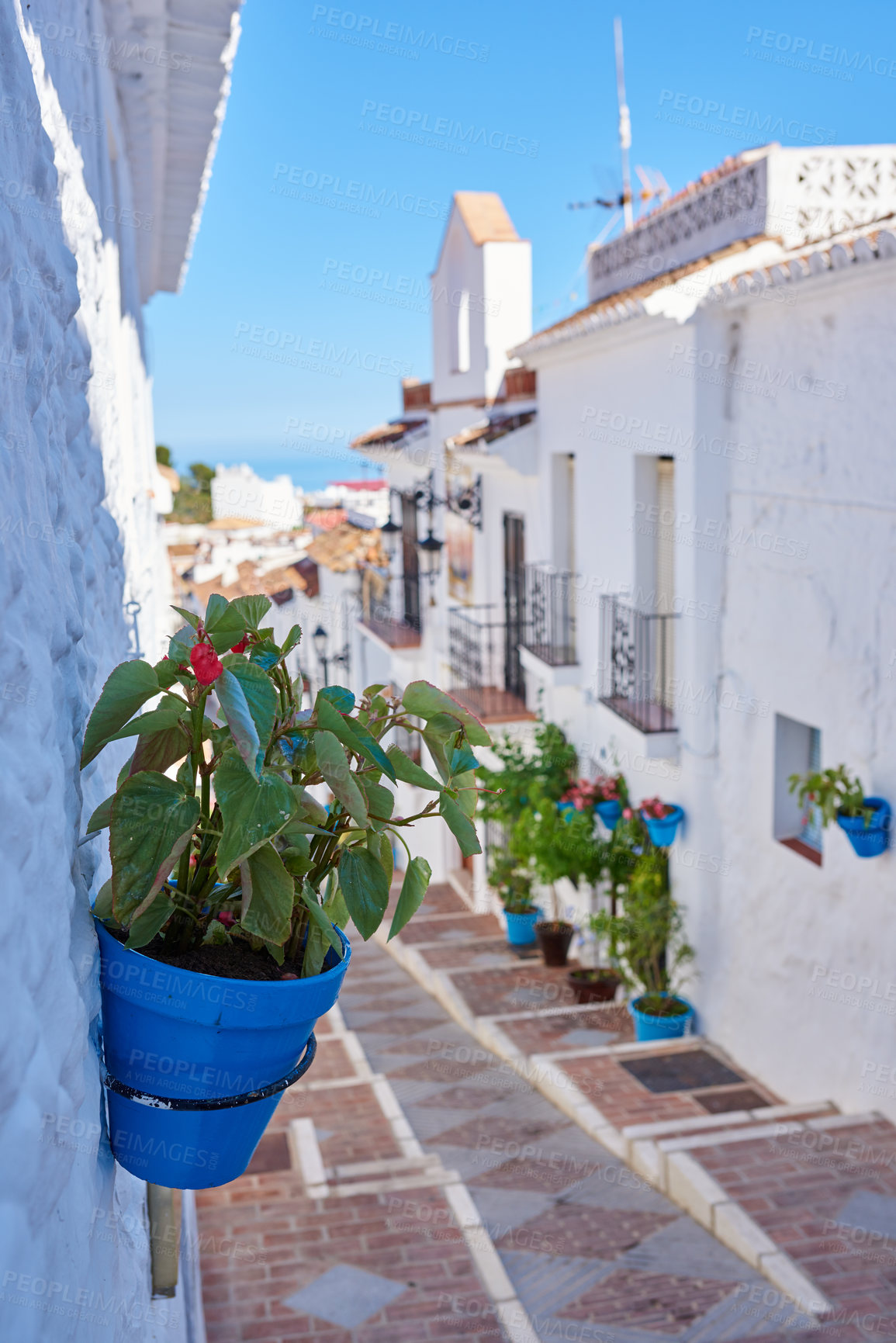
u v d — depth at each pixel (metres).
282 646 1.73
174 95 6.39
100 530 2.77
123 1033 1.59
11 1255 1.07
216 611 1.68
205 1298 5.82
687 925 9.80
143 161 7.53
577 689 12.28
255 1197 6.95
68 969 1.42
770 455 8.25
